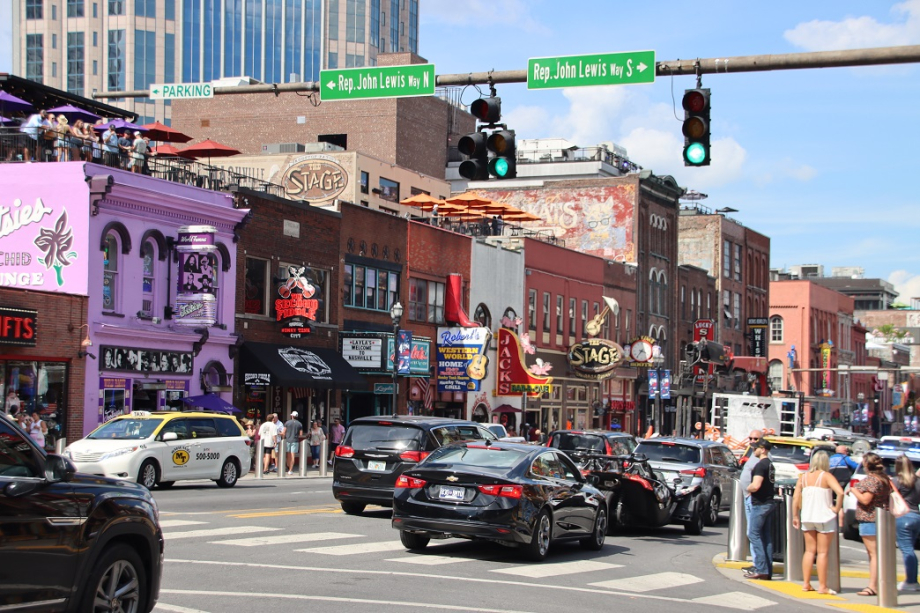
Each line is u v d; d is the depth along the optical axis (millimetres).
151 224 36594
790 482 30094
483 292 57531
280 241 43094
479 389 52562
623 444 27625
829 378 114750
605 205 76688
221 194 39906
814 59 14836
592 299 69312
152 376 36375
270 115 75500
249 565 15156
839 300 121312
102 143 36750
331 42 155625
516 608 13070
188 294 37375
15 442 9164
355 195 59000
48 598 9078
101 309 34500
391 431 22766
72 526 9312
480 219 65062
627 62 15844
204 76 148375
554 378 64125
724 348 83188
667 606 14227
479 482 17016
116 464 26312
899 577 19859
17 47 145000
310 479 35562
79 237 34031
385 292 49969
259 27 151750
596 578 16344
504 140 17125
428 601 13102
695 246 92688
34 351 32000
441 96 79562
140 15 144750
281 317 42688
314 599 12766
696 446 26734
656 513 23141
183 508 22656
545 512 17609
